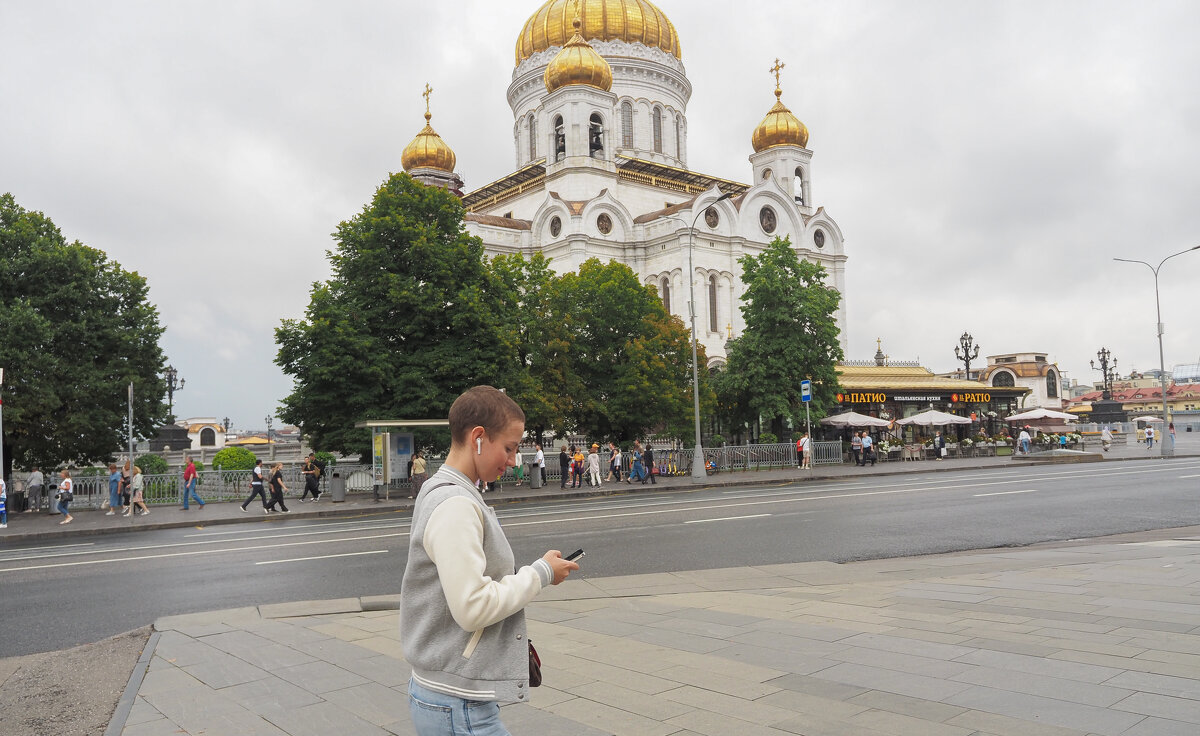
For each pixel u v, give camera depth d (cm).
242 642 869
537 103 8006
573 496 3177
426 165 7838
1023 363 9325
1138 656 707
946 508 2188
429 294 3397
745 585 1156
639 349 4250
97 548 1920
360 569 1432
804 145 8062
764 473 4200
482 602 296
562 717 601
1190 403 12100
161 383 3841
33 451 3538
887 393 5694
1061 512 2058
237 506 3070
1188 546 1387
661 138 8019
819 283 4953
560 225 6744
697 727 572
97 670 801
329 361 3247
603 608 1005
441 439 3506
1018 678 656
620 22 7881
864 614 925
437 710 312
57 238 3672
